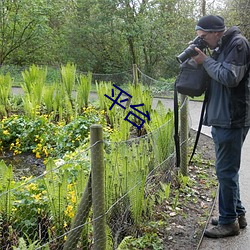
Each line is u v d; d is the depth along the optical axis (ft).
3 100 23.93
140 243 10.37
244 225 11.69
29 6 53.26
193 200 13.61
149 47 59.57
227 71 9.22
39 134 19.01
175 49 60.03
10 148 18.54
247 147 20.79
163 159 14.06
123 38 57.77
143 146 12.71
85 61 60.59
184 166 15.33
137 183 10.67
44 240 9.72
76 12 59.62
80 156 12.67
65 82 25.77
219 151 10.43
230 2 51.72
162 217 12.10
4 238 9.36
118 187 10.53
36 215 9.99
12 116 20.95
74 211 9.70
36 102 23.47
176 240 10.93
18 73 44.68
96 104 25.86
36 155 17.87
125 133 18.10
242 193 14.49
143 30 56.24
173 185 14.55
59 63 62.28
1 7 53.16
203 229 11.53
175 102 11.44
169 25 60.08
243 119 9.89
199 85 10.50
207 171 16.84
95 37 59.57
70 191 10.57
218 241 11.03
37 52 60.39
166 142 14.14
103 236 8.37
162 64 61.46
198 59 10.02
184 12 60.59
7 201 9.62
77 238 8.60
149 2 57.41
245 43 9.50
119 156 10.87
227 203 10.90
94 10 57.47
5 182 10.29
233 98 9.78
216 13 56.13
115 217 10.45
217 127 10.28
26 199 10.09
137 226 10.87
